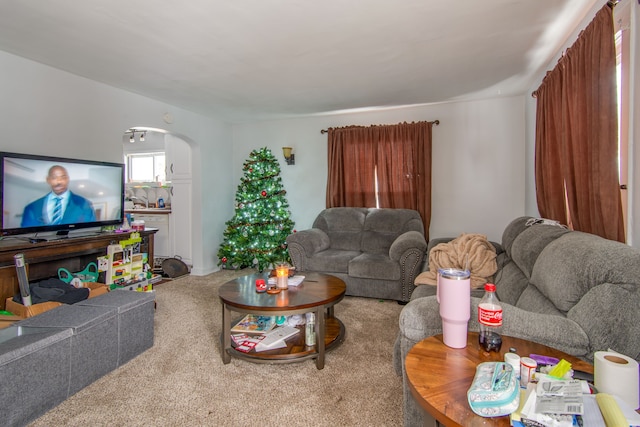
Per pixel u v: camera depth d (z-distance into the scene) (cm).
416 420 138
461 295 118
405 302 346
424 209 423
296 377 208
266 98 390
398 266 345
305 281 272
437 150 432
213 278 451
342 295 240
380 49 261
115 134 345
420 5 200
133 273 325
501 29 231
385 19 216
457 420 82
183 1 194
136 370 217
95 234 301
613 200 173
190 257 493
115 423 167
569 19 219
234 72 306
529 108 371
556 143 263
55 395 179
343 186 464
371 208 442
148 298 246
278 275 245
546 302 161
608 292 122
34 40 241
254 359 212
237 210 491
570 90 222
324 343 225
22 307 224
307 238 389
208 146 481
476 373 98
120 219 329
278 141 510
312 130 492
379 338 263
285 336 233
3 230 239
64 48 254
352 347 248
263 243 461
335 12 207
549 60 286
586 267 135
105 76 313
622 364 92
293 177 505
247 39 242
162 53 265
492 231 415
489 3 199
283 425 165
